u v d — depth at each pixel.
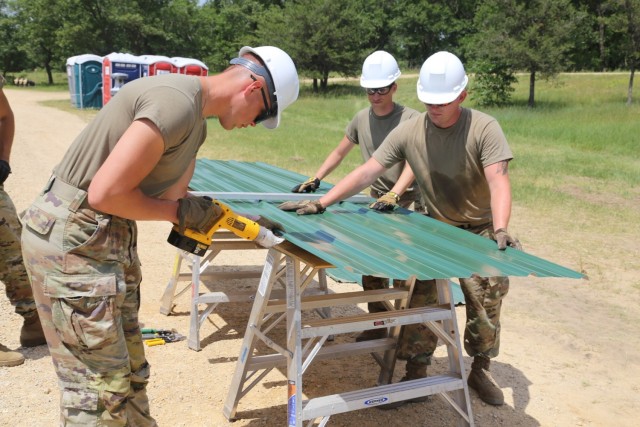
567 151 14.87
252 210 3.43
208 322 4.66
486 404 3.61
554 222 7.97
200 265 4.18
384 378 3.62
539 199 9.20
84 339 2.21
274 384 3.74
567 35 26.88
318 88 39.62
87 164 2.16
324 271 4.78
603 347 4.44
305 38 38.31
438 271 2.35
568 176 11.38
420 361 3.51
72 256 2.18
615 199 9.52
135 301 2.64
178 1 49.50
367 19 50.72
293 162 12.10
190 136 2.19
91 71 25.19
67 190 2.19
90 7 46.09
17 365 3.68
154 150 2.04
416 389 2.94
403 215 3.66
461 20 57.31
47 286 2.20
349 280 4.89
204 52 52.38
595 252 6.70
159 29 48.00
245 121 2.35
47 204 2.21
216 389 3.62
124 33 48.00
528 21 27.08
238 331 4.53
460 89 3.25
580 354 4.34
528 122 20.27
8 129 3.72
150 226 7.57
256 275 4.55
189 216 2.24
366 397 2.84
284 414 3.37
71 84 26.03
